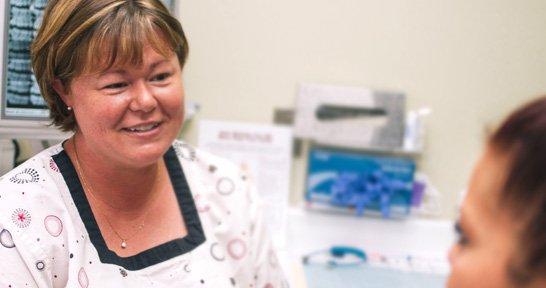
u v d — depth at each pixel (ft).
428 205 4.36
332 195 4.26
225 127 4.15
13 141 3.26
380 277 3.98
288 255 3.93
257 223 3.16
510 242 1.16
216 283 2.82
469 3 4.01
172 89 2.54
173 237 2.89
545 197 1.11
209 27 4.02
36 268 2.44
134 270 2.67
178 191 3.03
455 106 4.20
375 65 4.16
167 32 2.46
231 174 3.20
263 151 4.19
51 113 2.75
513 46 3.97
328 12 4.05
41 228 2.51
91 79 2.38
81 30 2.29
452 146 4.26
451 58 4.12
